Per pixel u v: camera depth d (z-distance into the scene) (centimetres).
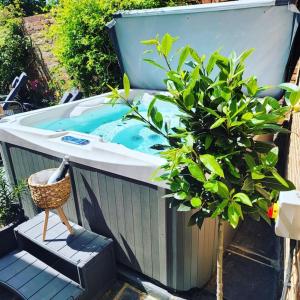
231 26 275
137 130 347
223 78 101
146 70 370
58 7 464
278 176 94
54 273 201
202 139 105
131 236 197
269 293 192
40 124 310
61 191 192
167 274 186
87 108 361
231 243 240
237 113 93
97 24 421
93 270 189
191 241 175
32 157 241
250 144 100
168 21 305
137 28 330
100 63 447
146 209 180
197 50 312
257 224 262
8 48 600
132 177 178
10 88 641
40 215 237
